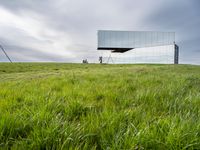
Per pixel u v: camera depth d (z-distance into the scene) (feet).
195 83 23.13
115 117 8.30
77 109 10.36
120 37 276.41
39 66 150.82
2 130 6.87
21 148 6.05
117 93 15.14
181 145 6.10
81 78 30.94
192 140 6.20
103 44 274.77
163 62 265.13
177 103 11.43
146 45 272.92
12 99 13.43
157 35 270.26
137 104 11.64
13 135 7.02
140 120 8.45
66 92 15.93
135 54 276.62
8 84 26.30
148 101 12.39
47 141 6.28
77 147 6.09
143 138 6.32
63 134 6.72
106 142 6.40
